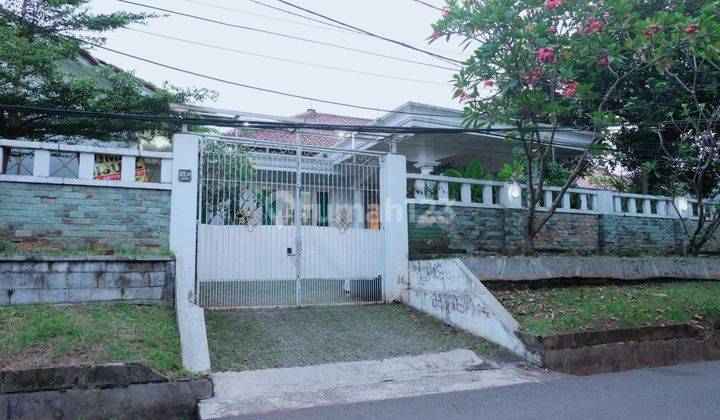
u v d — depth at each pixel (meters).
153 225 8.39
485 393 5.64
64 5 11.88
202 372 5.69
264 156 9.79
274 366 6.34
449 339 7.81
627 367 7.25
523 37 8.55
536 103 9.23
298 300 9.30
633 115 13.75
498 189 11.83
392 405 5.21
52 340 5.68
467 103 9.65
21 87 10.98
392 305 9.71
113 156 8.44
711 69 11.88
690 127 13.03
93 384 5.13
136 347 5.84
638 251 13.27
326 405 5.23
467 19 8.84
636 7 13.16
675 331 7.88
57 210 7.95
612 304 8.67
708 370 7.07
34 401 4.89
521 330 7.30
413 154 15.12
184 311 6.82
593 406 5.13
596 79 13.10
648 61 9.09
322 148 9.81
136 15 12.33
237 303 8.90
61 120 11.65
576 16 8.74
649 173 15.03
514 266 9.36
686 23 8.34
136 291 7.42
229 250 8.92
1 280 6.76
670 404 5.21
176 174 8.53
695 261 11.66
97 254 7.48
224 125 8.50
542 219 10.78
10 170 8.52
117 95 12.12
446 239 10.70
